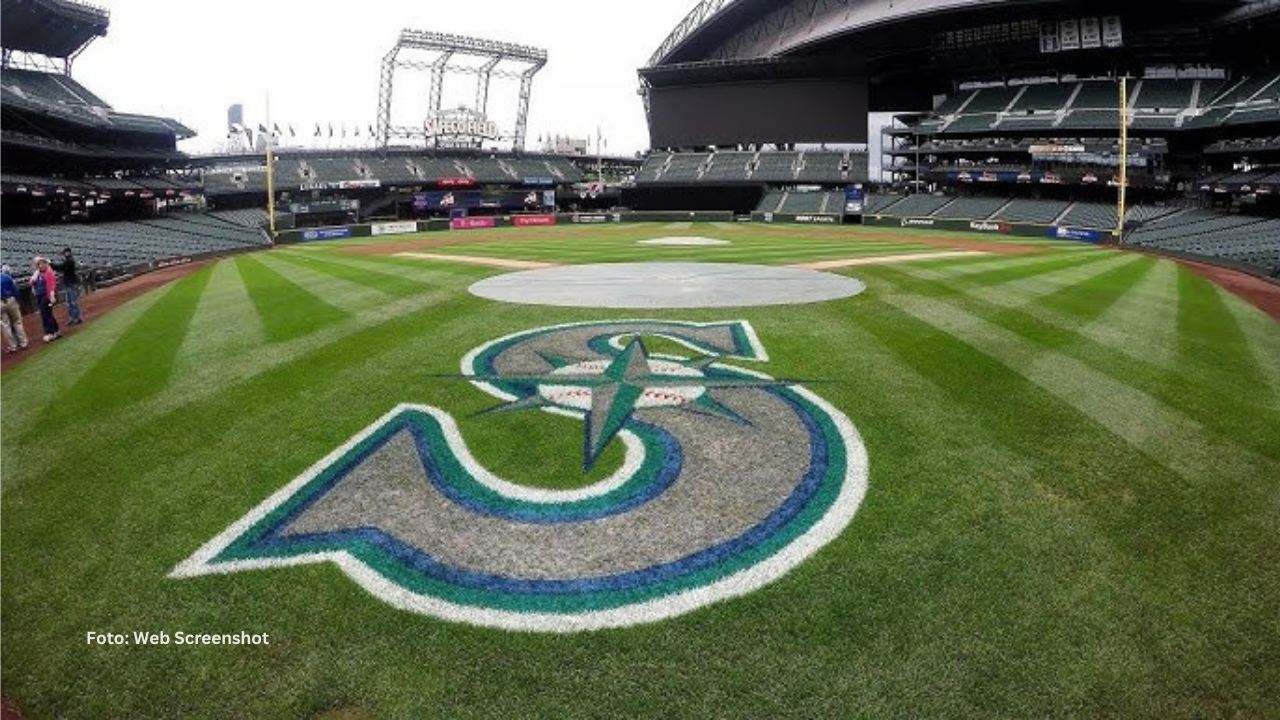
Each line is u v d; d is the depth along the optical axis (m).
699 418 9.52
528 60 96.81
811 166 85.88
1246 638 5.30
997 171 70.81
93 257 38.94
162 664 5.18
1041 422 9.37
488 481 7.82
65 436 9.51
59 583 6.14
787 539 6.61
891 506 7.19
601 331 14.85
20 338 15.68
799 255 35.56
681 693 4.80
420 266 31.14
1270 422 9.50
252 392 11.07
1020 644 5.23
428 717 4.65
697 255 36.09
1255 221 45.66
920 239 50.53
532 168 100.56
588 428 9.22
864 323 15.65
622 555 6.39
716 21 93.25
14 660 5.23
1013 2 62.88
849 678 4.91
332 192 87.56
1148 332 14.84
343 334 15.12
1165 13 65.31
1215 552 6.41
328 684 4.95
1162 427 9.26
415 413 9.88
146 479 8.09
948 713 4.62
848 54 83.06
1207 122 59.12
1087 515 7.02
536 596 5.83
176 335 16.09
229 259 42.12
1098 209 60.56
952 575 6.04
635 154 126.00
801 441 8.77
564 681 4.93
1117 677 4.92
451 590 5.93
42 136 52.47
